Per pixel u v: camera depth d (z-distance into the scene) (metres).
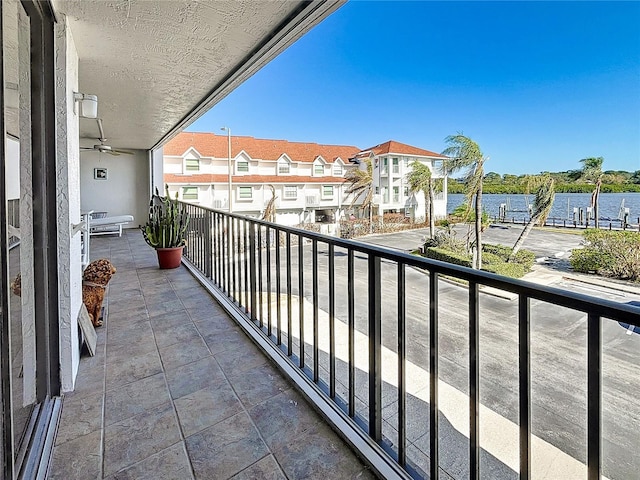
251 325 2.89
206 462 1.51
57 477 1.41
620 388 2.59
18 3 1.62
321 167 25.34
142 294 3.84
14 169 1.56
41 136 1.88
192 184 20.58
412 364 3.28
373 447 1.54
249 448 1.59
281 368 2.23
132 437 1.65
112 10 2.25
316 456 1.54
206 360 2.40
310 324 4.54
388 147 25.22
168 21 2.44
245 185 22.16
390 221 20.75
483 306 4.44
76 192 2.49
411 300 5.23
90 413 1.83
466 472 1.93
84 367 2.29
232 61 3.22
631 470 1.96
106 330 2.88
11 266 1.48
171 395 2.00
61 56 2.05
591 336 0.83
